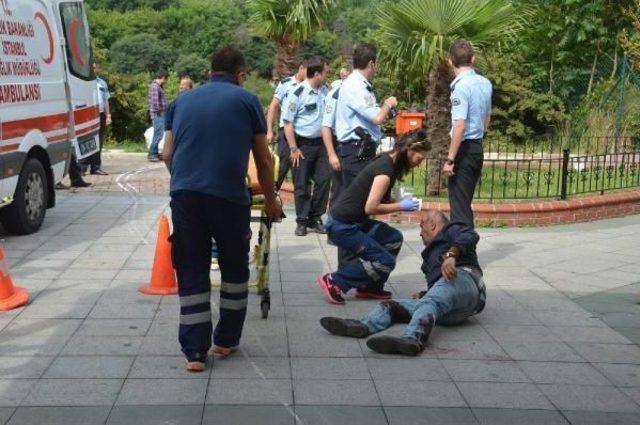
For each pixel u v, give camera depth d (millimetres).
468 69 7137
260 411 4270
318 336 5512
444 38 10539
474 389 4641
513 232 9469
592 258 8117
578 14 19250
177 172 4777
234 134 4766
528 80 18750
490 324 5875
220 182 4719
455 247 5598
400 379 4762
